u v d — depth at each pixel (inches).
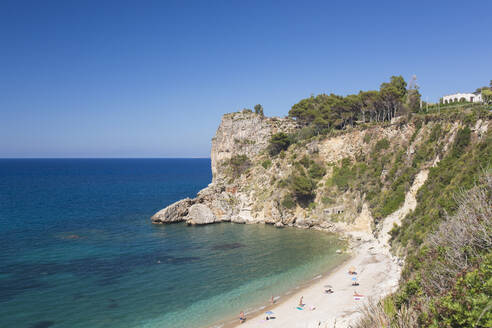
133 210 4205.2
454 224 590.9
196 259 2218.3
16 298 1544.0
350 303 1451.8
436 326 360.8
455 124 2287.2
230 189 4052.7
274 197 3555.6
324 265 2070.6
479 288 355.9
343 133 3634.4
